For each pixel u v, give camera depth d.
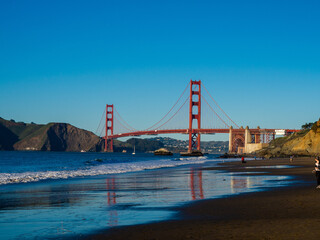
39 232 9.69
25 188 22.14
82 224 10.64
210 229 9.46
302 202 13.63
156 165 61.41
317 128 113.50
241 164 62.25
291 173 32.78
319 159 19.25
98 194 18.55
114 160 90.19
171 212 12.35
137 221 10.88
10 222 11.16
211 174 34.22
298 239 8.27
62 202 15.60
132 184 24.36
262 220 10.45
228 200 14.88
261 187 20.22
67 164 71.31
